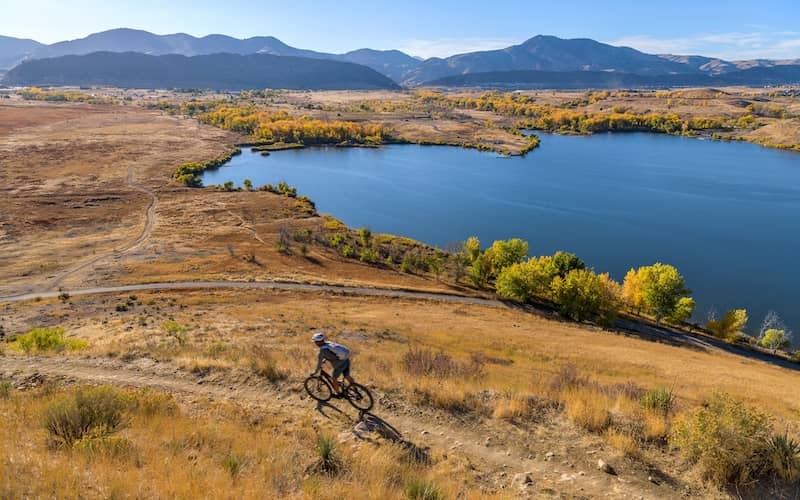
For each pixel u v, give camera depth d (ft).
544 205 450.30
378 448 37.37
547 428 41.78
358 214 426.92
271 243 322.34
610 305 226.58
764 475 32.83
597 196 477.77
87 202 405.39
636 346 164.45
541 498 31.81
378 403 46.09
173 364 58.75
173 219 369.50
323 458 33.99
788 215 413.59
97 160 574.15
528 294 235.81
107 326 143.02
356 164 639.35
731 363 156.76
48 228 337.72
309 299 218.79
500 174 577.43
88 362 60.95
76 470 28.81
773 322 240.12
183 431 38.14
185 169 540.93
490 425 42.52
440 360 62.95
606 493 32.60
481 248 353.10
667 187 510.99
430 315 197.26
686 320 248.52
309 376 49.19
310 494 28.89
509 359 119.34
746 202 452.76
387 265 303.07
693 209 431.84
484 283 283.38
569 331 185.68
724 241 354.74
